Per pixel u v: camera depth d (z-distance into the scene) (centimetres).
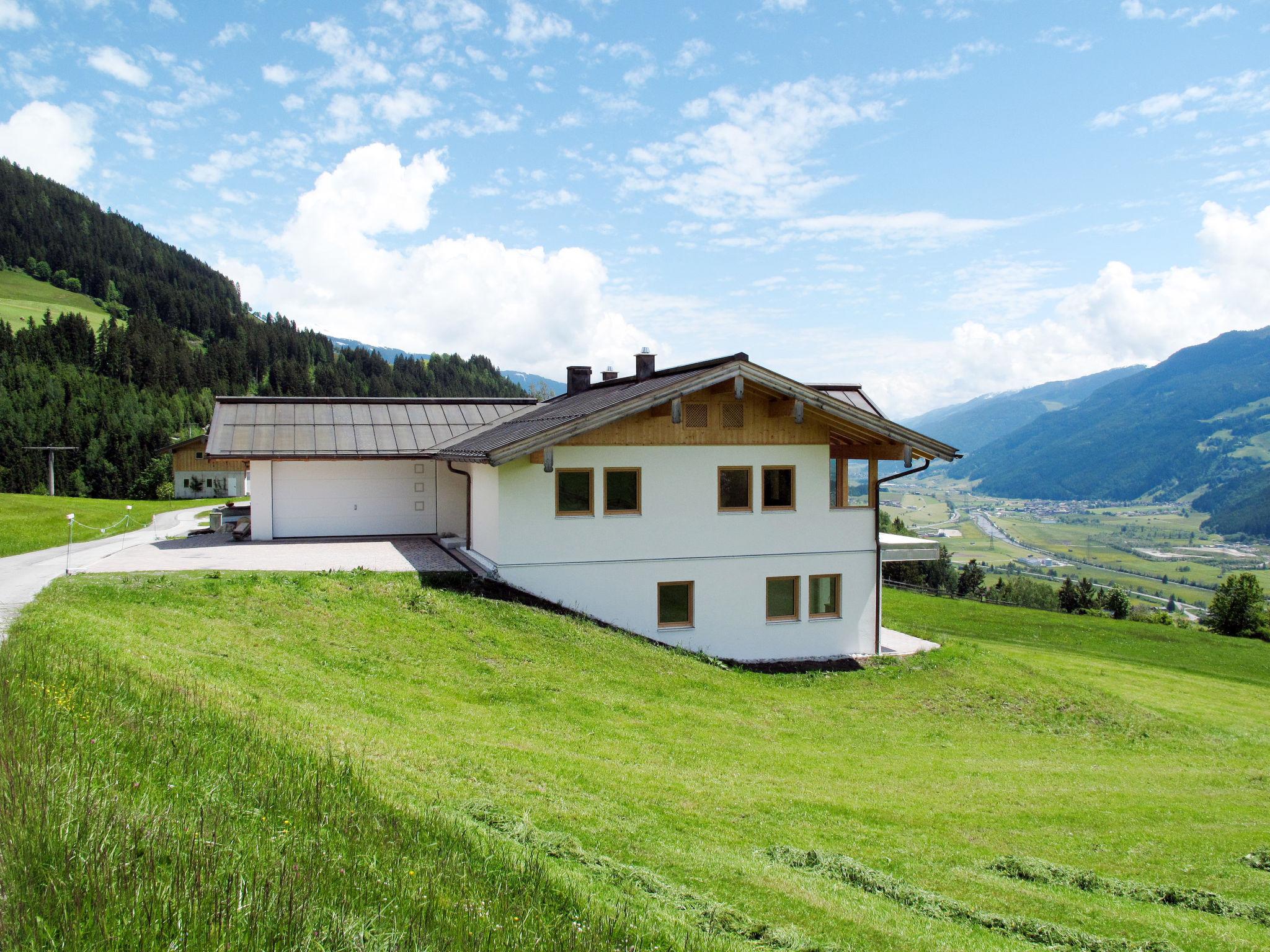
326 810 653
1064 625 4047
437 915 518
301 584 1694
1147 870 1012
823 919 705
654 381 2273
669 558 2014
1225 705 2469
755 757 1265
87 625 1208
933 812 1121
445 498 2736
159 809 562
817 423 2127
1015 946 728
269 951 426
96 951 395
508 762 995
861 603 2184
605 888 659
